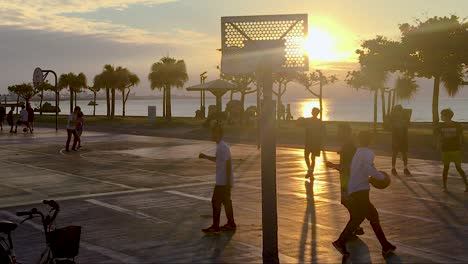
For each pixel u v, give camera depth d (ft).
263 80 22.56
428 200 41.98
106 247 29.19
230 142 99.86
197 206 40.60
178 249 28.66
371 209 27.30
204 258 26.99
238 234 31.68
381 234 27.25
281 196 44.16
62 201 43.21
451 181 51.70
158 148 89.35
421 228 32.89
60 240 20.83
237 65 22.70
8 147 92.02
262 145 22.84
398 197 43.32
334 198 43.21
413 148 84.69
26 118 127.95
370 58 111.24
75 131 86.07
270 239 22.91
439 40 100.89
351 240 30.19
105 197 44.80
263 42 22.44
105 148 89.66
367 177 27.32
